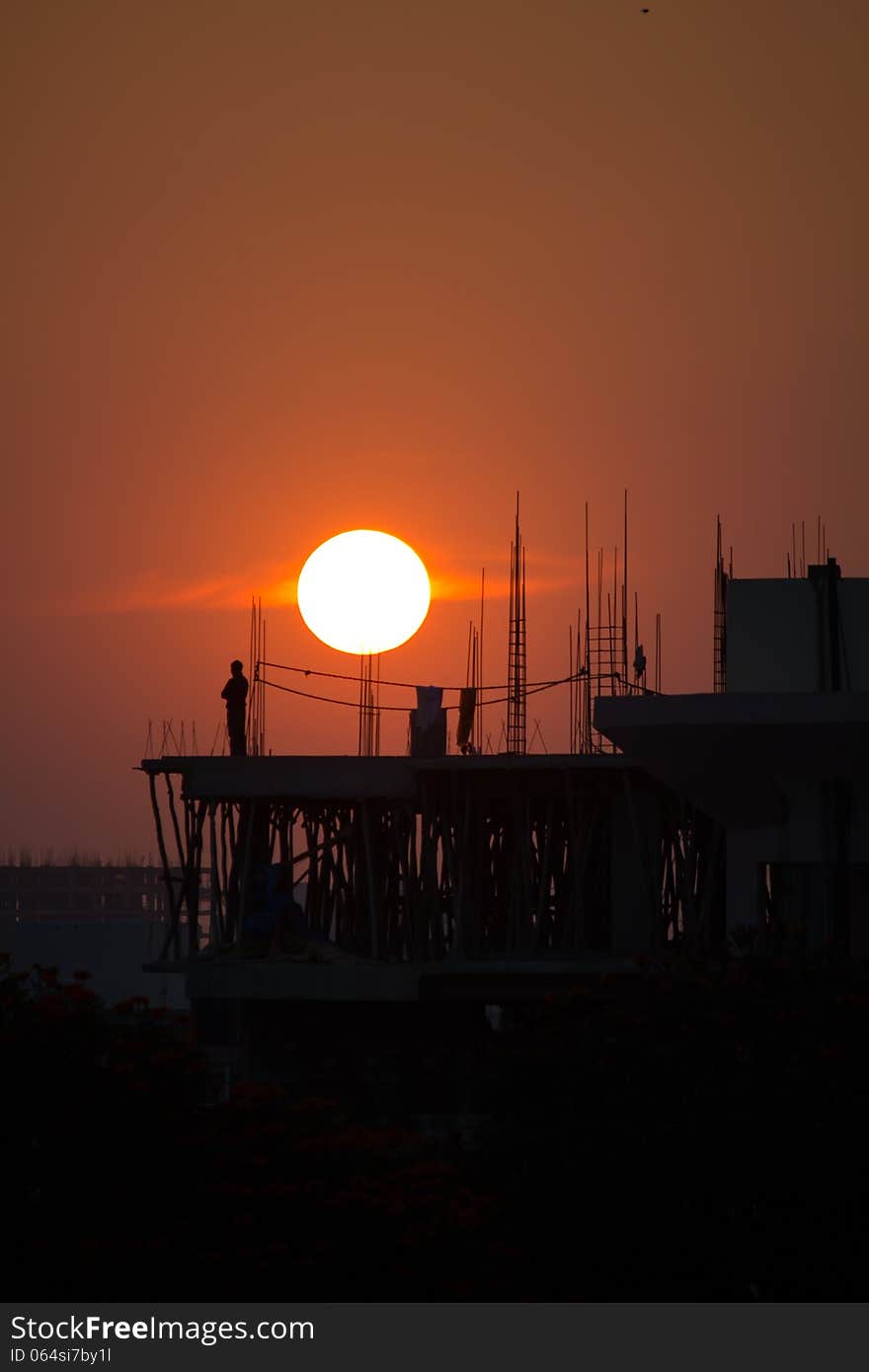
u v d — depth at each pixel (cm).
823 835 12631
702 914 14438
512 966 13938
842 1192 7869
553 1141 8238
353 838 16262
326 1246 7256
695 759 12562
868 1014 8569
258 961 14488
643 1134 8181
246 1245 7250
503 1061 8788
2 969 8356
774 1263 7831
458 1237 7425
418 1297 7269
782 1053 8450
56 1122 7425
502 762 14888
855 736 12044
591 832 15225
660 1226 7869
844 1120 8025
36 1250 7169
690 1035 8469
